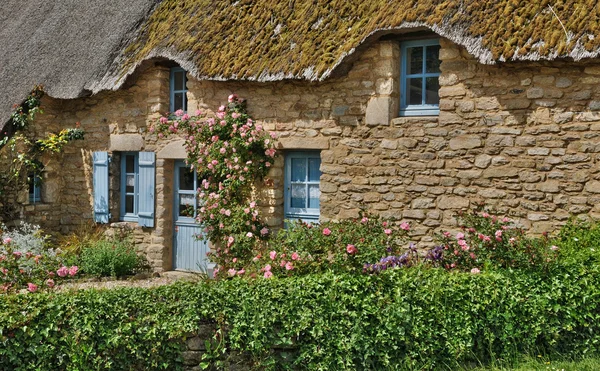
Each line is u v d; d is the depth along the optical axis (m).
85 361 5.22
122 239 10.72
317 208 9.09
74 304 5.34
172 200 10.60
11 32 13.05
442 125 7.93
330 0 9.01
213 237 9.34
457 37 7.47
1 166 11.09
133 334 5.35
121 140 10.85
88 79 10.70
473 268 6.06
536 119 7.38
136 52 10.51
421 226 8.07
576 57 6.79
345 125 8.58
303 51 8.62
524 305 5.70
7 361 5.09
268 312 5.50
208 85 9.74
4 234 10.25
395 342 5.51
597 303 5.74
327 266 6.18
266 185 9.22
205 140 9.49
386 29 7.90
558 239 6.94
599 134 7.06
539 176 7.37
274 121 9.14
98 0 12.14
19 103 11.12
